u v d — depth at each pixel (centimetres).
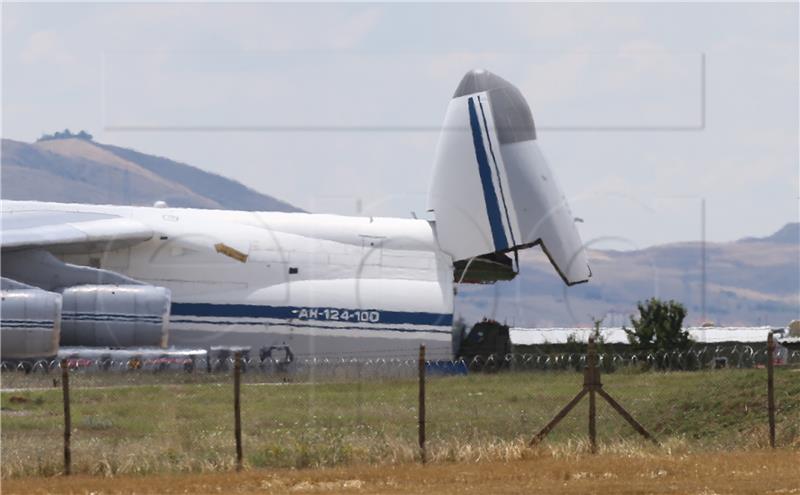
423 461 8219
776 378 10569
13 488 7375
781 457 8112
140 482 7562
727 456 8194
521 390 12306
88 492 7238
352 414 10544
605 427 9862
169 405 11081
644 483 7231
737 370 12488
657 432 9900
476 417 10156
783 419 9562
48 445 8694
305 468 8100
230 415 10581
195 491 7250
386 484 7362
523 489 7081
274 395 12188
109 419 10138
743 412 10025
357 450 8344
